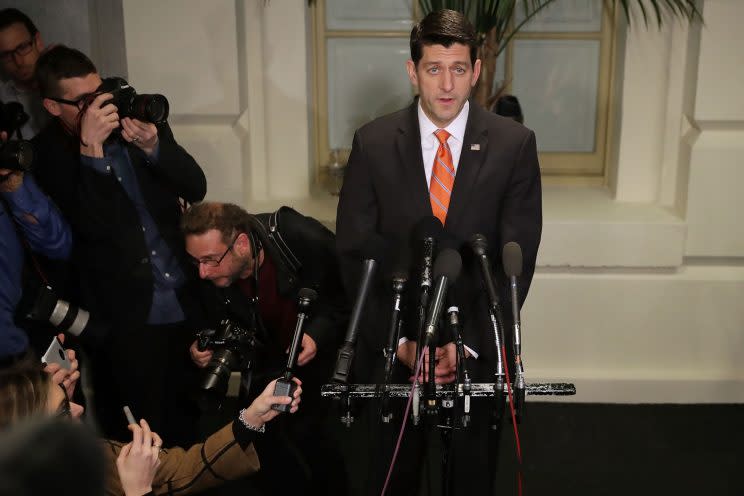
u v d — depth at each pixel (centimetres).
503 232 199
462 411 178
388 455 204
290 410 181
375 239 177
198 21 326
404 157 200
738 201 330
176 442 257
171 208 245
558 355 343
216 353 218
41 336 234
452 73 184
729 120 325
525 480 288
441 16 184
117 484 168
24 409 133
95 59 330
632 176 357
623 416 331
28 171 227
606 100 373
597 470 294
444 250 169
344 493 264
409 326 202
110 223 234
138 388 249
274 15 346
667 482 286
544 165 384
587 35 366
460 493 201
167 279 245
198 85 332
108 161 231
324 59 372
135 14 325
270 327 236
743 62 319
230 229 212
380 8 367
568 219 330
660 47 341
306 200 362
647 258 331
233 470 184
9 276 225
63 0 319
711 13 315
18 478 51
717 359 342
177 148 246
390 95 376
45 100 231
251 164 362
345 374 165
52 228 234
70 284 251
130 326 242
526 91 374
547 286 336
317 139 381
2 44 283
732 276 338
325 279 230
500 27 323
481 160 198
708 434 318
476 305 200
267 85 354
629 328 340
